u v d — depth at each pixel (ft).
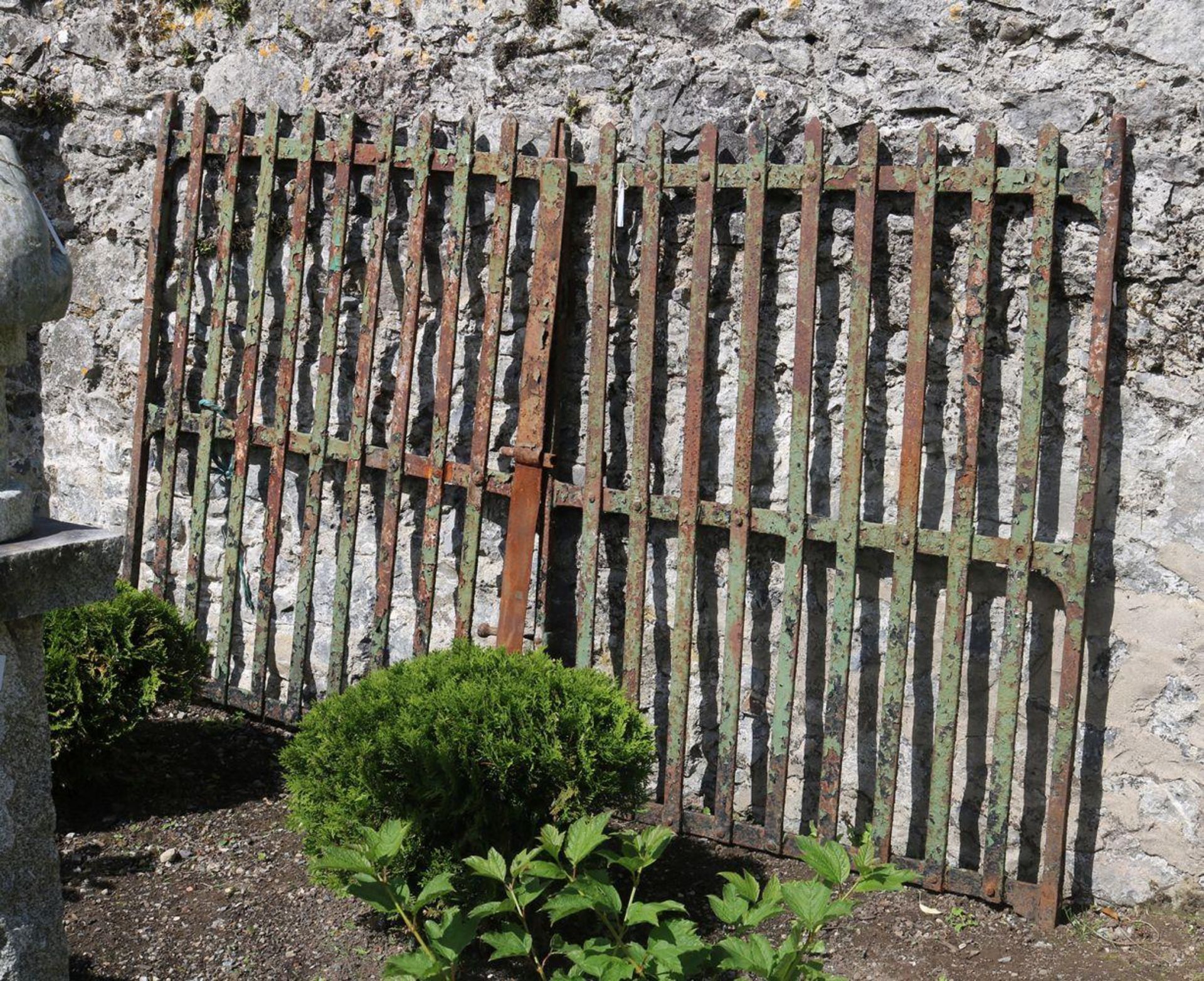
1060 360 12.02
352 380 15.43
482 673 11.95
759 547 13.34
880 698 13.03
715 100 13.19
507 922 9.52
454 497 14.93
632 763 11.44
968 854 12.94
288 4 15.48
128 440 17.30
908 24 12.36
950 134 12.26
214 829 13.57
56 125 17.37
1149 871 12.21
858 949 11.73
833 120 12.75
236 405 16.24
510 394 14.47
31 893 9.30
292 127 15.60
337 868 8.57
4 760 9.00
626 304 13.74
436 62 14.62
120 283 17.11
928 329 12.25
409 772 10.92
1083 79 11.73
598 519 13.43
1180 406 11.68
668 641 13.88
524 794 11.14
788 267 12.98
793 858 13.08
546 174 13.46
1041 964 11.46
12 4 17.35
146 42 16.55
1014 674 11.84
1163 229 11.55
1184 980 11.27
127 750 15.02
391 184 14.83
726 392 13.39
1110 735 12.21
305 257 15.11
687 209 13.33
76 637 13.37
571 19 13.84
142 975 11.00
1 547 8.66
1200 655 11.76
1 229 8.30
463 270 14.61
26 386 18.10
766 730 13.61
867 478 12.86
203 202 16.28
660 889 12.50
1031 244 11.89
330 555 15.81
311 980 10.97
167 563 16.42
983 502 12.43
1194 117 11.38
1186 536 11.72
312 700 16.05
